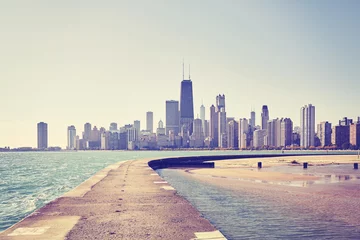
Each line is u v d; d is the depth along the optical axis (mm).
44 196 39844
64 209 14852
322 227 17516
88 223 12125
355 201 26812
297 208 23344
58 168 115438
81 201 17156
